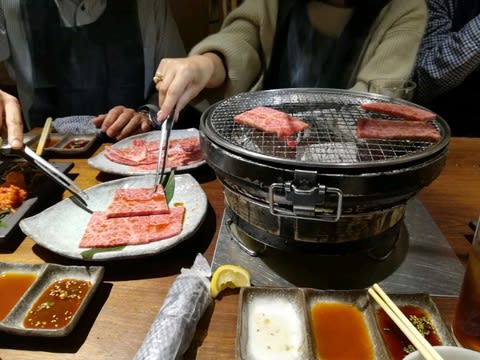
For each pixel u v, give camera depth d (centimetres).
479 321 30
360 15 78
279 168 33
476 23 81
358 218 37
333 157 37
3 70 129
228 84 76
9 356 32
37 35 101
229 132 42
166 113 55
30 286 39
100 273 39
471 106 99
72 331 34
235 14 85
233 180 38
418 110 46
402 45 74
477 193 56
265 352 32
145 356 29
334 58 82
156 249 41
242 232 47
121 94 110
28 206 52
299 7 82
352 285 40
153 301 38
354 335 33
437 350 26
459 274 41
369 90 63
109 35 103
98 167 62
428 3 97
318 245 39
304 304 34
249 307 36
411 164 34
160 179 56
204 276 39
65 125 94
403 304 36
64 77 107
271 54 86
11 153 57
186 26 129
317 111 48
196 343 33
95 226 46
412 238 46
